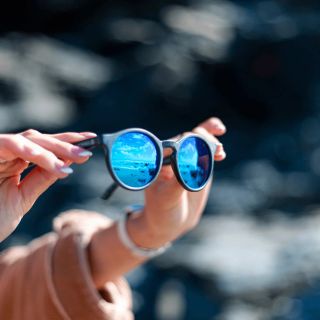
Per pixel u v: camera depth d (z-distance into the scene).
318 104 16.78
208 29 17.45
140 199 11.24
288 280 7.48
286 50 16.92
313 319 6.11
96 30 17.48
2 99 14.80
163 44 16.84
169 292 7.67
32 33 17.89
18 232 10.95
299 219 10.77
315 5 18.78
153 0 17.86
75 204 11.20
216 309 7.27
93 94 15.96
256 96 16.92
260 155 15.40
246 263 7.84
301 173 14.00
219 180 13.46
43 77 15.67
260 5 19.27
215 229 9.62
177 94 16.25
